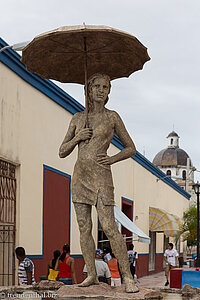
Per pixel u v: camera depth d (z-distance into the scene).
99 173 6.25
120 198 22.73
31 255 12.93
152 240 30.77
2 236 11.95
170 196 35.94
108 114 6.50
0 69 11.55
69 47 6.47
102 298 5.72
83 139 6.34
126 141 6.48
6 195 11.80
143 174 27.84
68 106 16.22
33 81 13.44
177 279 13.05
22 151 12.69
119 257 6.16
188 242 44.19
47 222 14.25
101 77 6.48
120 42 6.31
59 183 15.41
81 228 6.37
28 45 6.36
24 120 12.90
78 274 16.94
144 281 23.61
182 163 88.25
